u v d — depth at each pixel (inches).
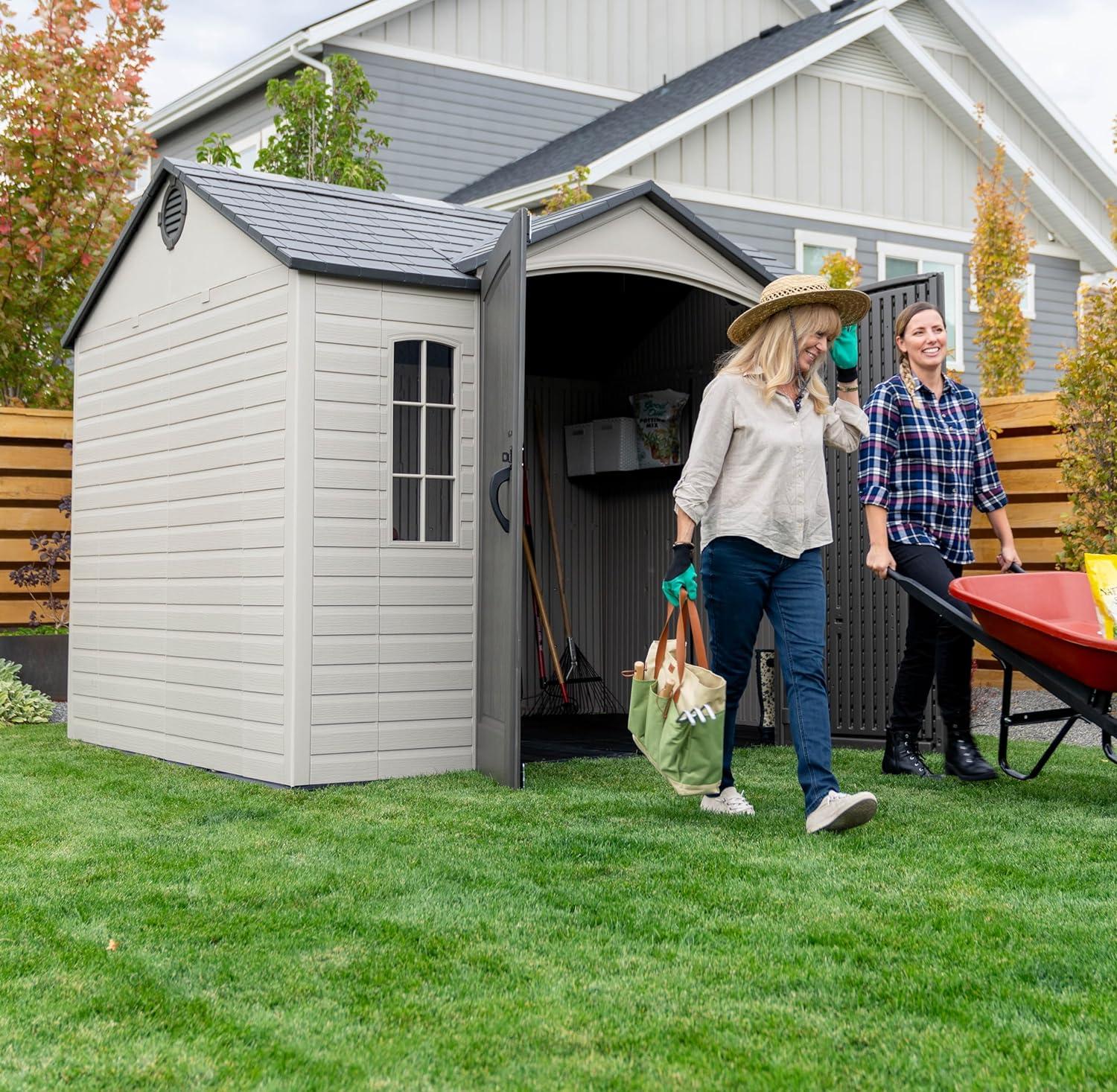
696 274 259.0
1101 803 195.5
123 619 279.6
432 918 135.0
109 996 113.0
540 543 371.6
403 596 232.8
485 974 117.4
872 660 273.0
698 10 672.4
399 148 582.6
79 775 240.4
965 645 219.0
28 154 446.9
